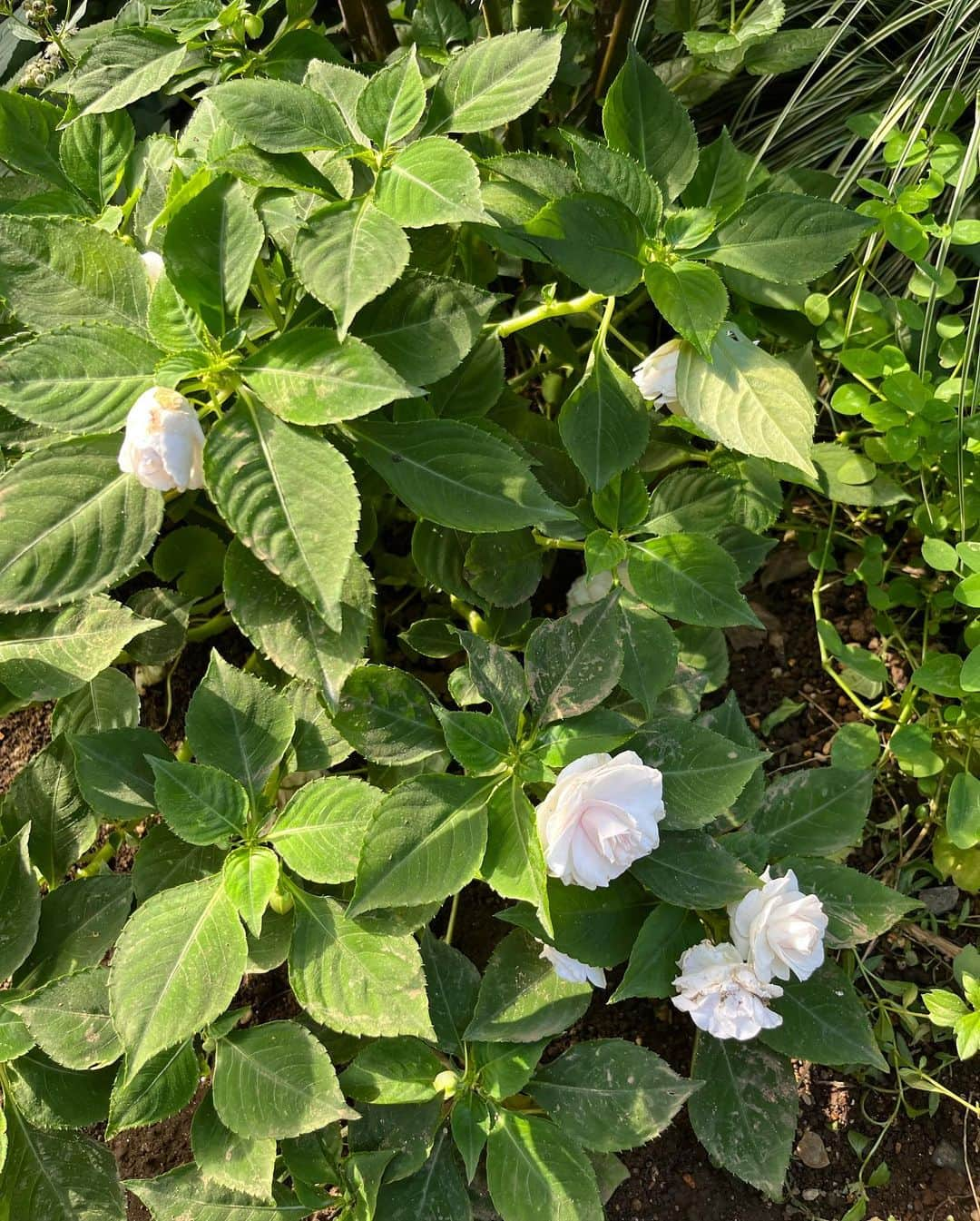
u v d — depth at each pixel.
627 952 0.41
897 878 0.53
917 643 0.58
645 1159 0.47
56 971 0.41
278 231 0.42
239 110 0.39
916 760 0.50
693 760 0.41
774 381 0.41
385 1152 0.39
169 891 0.38
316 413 0.35
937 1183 0.47
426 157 0.37
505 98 0.41
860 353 0.52
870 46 0.64
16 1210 0.40
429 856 0.37
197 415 0.37
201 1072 0.40
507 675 0.40
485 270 0.51
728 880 0.40
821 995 0.42
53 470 0.37
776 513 0.52
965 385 0.52
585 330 0.61
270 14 0.69
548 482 0.49
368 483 0.47
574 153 0.41
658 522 0.47
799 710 0.57
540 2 0.58
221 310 0.37
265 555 0.34
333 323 0.40
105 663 0.40
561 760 0.39
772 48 0.59
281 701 0.41
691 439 0.58
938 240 0.60
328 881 0.37
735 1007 0.39
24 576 0.35
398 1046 0.41
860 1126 0.48
